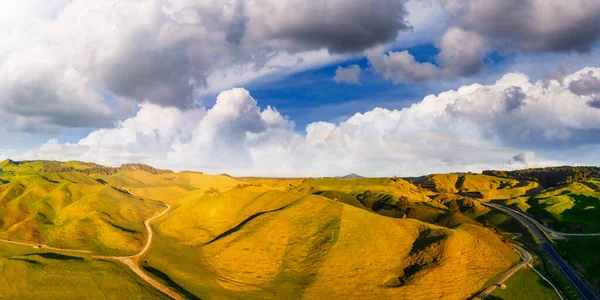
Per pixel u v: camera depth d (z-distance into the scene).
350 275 91.25
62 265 87.44
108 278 83.56
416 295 83.19
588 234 148.50
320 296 82.75
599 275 103.50
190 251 112.31
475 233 117.62
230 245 109.19
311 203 130.88
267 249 105.69
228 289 86.12
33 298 74.56
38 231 135.12
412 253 101.69
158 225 146.88
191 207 152.88
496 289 87.56
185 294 80.31
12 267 83.38
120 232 126.19
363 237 106.62
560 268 109.81
